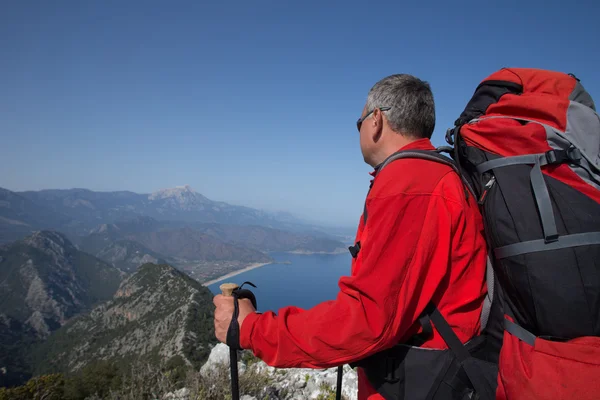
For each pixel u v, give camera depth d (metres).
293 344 1.48
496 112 1.71
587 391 1.17
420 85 1.91
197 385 4.61
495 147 1.56
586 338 1.26
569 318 1.28
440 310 1.58
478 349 1.60
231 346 1.63
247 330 1.59
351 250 1.87
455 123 1.87
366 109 2.04
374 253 1.45
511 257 1.42
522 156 1.48
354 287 1.45
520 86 1.74
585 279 1.28
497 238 1.49
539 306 1.33
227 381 4.74
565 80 1.71
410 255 1.45
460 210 1.53
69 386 18.67
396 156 1.69
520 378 1.33
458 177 1.65
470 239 1.56
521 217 1.40
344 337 1.40
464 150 1.70
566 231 1.33
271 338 1.52
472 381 1.51
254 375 5.05
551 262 1.32
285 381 5.13
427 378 1.57
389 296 1.41
